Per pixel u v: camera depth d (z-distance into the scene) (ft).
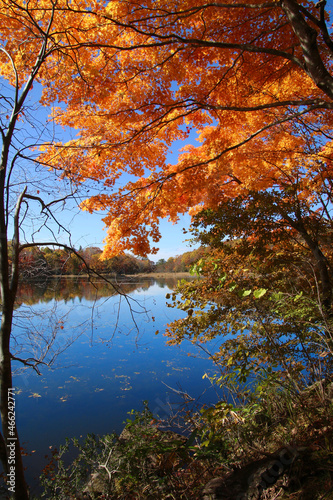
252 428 7.68
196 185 15.10
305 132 13.48
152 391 18.63
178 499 5.91
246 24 12.46
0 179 7.84
